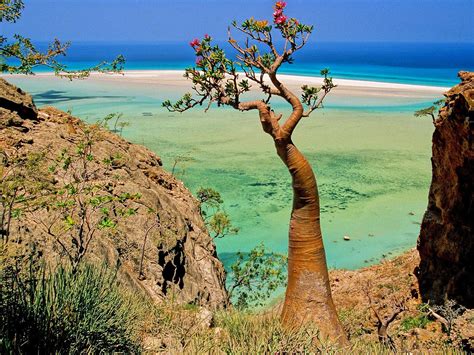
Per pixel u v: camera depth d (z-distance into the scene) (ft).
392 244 78.48
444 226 46.21
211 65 26.89
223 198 96.99
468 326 31.58
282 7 25.95
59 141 49.21
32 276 21.76
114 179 48.44
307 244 27.37
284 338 22.63
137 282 39.58
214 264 55.47
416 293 48.55
